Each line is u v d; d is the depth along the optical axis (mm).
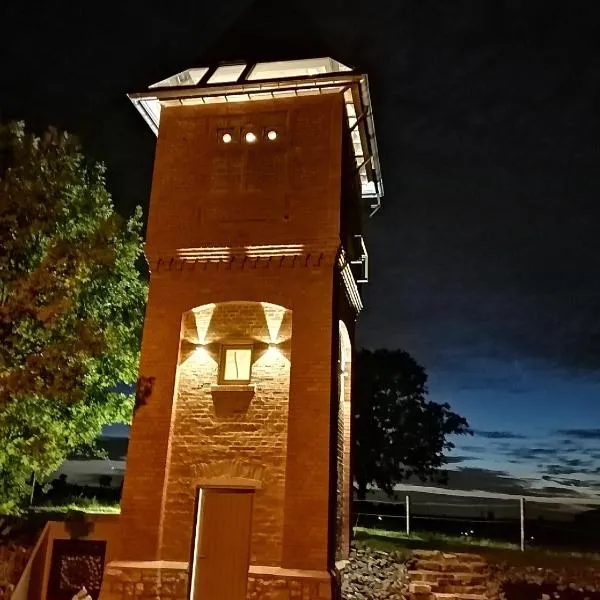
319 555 12156
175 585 12539
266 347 13742
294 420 12969
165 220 14727
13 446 13367
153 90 15289
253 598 12102
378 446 27141
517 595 13453
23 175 13438
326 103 15039
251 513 13000
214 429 13422
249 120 15273
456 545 17906
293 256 14008
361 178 19203
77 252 13195
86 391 14984
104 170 17281
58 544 13875
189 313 14250
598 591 13531
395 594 13688
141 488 13133
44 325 13266
